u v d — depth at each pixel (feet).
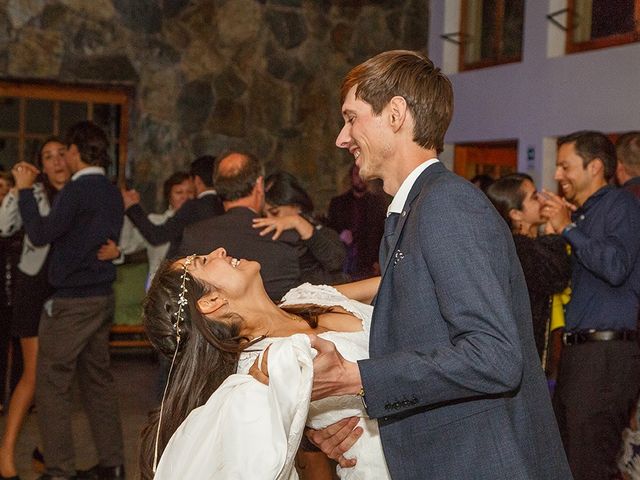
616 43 21.31
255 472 5.17
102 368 13.92
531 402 5.68
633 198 10.59
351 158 29.63
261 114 28.78
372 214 16.12
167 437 6.11
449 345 5.23
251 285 6.60
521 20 24.20
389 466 5.58
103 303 13.52
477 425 5.41
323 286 7.54
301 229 10.74
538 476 5.62
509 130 23.68
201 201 15.57
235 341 6.34
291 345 5.25
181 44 27.94
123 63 27.43
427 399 5.20
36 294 13.88
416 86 5.71
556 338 12.16
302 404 5.21
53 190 15.60
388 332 5.61
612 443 10.48
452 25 26.25
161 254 18.75
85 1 26.96
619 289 10.42
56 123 27.25
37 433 17.08
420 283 5.37
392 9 29.91
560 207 10.53
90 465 15.23
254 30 28.63
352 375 5.25
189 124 28.09
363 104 5.80
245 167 10.70
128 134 27.81
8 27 26.30
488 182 19.16
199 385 6.21
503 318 5.11
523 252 10.39
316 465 8.44
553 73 22.35
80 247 13.23
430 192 5.43
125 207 15.21
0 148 26.78
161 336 6.32
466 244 5.21
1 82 26.58
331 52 29.40
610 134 21.17
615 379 10.38
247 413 5.28
